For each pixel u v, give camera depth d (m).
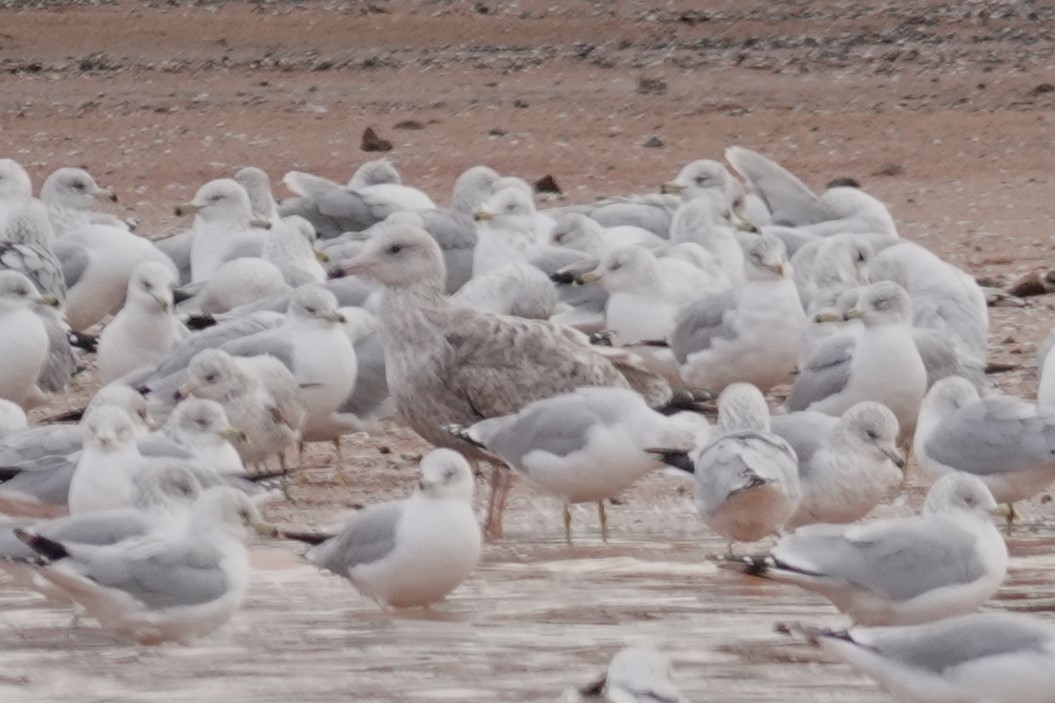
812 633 10.76
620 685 9.87
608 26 48.50
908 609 11.84
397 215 22.28
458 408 16.02
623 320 19.23
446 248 22.09
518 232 21.86
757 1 50.50
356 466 17.53
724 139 37.66
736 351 18.28
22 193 24.89
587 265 20.80
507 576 13.72
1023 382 19.62
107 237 21.97
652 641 11.73
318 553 13.00
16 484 14.28
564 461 14.42
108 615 11.81
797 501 13.49
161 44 47.41
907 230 28.92
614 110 40.41
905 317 16.72
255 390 16.06
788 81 42.88
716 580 13.49
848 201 24.36
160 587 11.80
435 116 40.16
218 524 12.20
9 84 43.62
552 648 11.62
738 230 21.97
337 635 12.05
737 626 12.13
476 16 49.53
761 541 14.55
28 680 11.08
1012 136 37.12
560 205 31.86
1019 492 14.77
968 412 14.94
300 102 41.75
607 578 13.59
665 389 16.73
